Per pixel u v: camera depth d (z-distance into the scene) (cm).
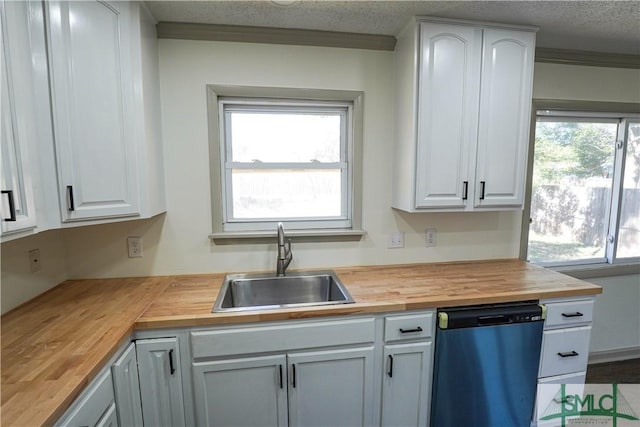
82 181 130
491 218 226
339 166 206
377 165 207
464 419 165
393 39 197
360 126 201
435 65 174
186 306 148
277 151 202
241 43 185
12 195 102
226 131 196
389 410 160
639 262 256
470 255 226
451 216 221
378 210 210
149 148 161
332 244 208
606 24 181
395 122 201
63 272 181
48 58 117
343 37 192
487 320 160
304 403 151
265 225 204
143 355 136
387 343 155
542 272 201
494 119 184
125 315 138
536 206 242
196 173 189
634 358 265
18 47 105
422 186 181
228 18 173
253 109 197
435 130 178
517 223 230
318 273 199
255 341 142
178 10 164
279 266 191
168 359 138
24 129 108
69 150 125
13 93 103
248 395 146
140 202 155
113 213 143
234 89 186
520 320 163
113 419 115
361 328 151
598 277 251
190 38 181
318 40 191
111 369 115
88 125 131
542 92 223
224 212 199
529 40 183
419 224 217
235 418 146
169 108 183
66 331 123
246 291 189
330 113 204
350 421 157
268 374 146
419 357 159
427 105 176
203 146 188
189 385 141
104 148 138
